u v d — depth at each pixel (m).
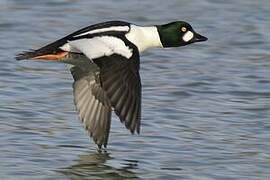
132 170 12.57
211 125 14.74
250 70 18.05
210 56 19.00
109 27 11.32
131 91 10.51
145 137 14.00
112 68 10.53
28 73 17.48
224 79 17.39
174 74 17.69
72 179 12.21
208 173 12.49
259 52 19.39
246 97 16.38
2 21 20.94
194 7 22.47
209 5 22.69
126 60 10.62
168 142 13.80
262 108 15.69
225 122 14.91
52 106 15.54
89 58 10.64
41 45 19.41
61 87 16.70
